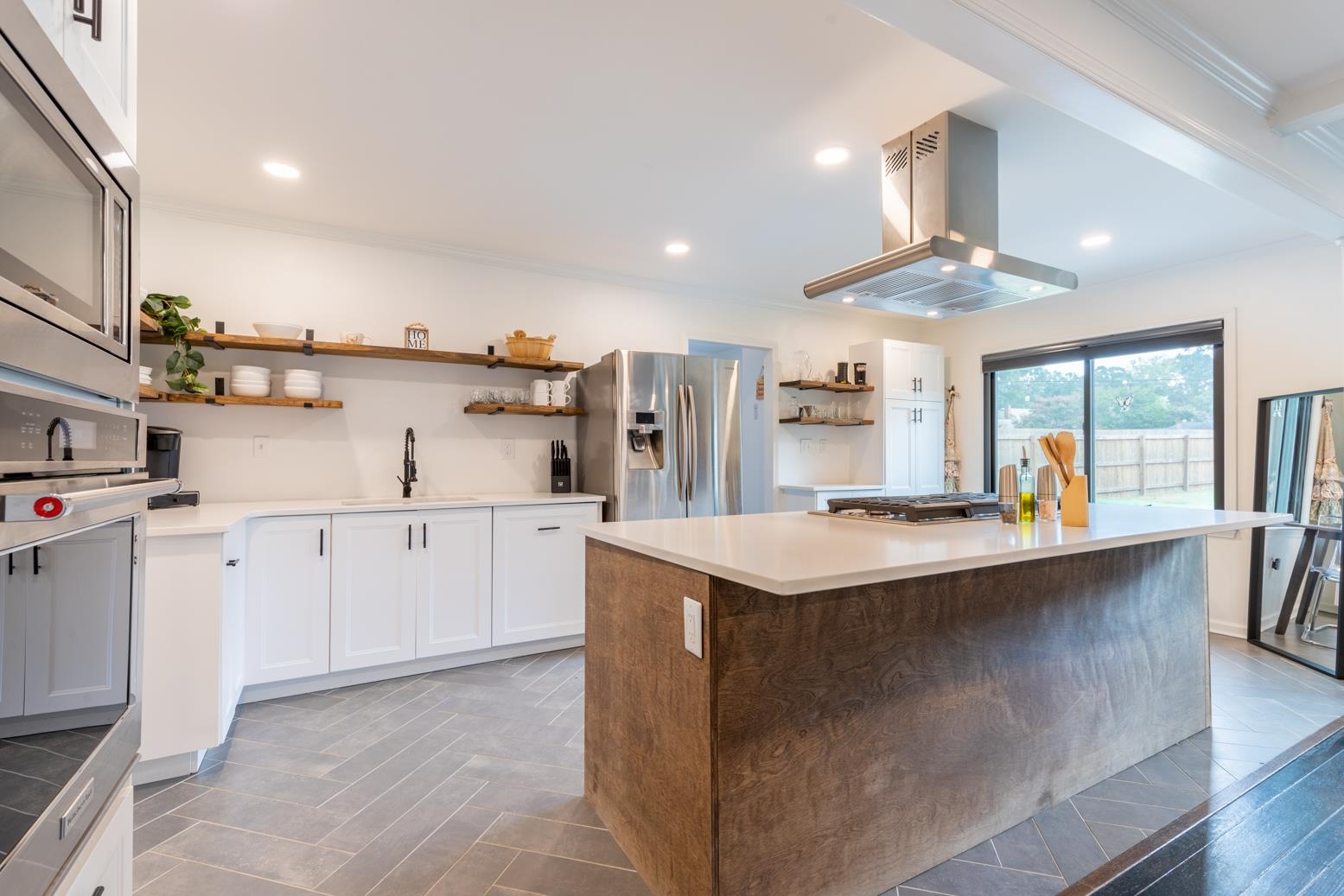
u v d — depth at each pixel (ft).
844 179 9.72
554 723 8.79
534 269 13.87
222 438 10.99
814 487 15.98
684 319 15.90
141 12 5.98
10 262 2.22
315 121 8.01
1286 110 7.19
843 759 5.26
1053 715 6.75
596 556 6.72
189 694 7.18
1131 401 15.06
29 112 2.32
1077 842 6.12
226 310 11.01
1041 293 8.91
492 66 6.89
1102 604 7.27
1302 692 9.89
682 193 10.21
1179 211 10.89
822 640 5.16
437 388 12.76
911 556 4.84
